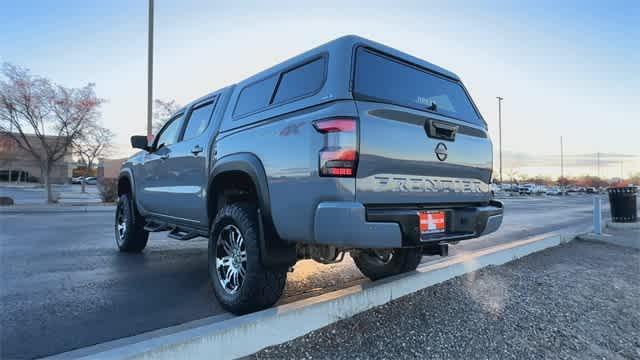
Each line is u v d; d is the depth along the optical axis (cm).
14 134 1916
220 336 224
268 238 284
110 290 377
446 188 302
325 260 295
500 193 6019
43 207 1611
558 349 260
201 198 386
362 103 251
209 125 393
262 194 284
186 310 320
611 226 966
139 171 552
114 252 591
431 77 340
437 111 318
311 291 374
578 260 536
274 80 320
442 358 240
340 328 272
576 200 3581
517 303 340
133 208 570
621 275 455
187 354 211
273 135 282
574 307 337
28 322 289
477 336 272
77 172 6538
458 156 314
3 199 1711
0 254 573
